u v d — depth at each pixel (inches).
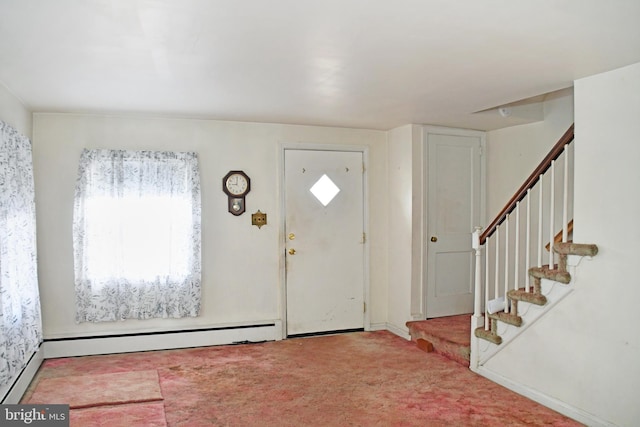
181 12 75.4
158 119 169.8
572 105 165.8
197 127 174.4
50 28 82.0
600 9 74.3
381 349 171.9
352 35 86.2
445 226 190.4
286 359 160.9
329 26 81.7
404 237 187.8
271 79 116.6
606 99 109.6
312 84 122.1
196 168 171.5
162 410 120.4
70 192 161.6
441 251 189.8
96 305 161.5
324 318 192.4
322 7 73.7
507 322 133.2
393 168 195.8
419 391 132.7
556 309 120.3
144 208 165.6
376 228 199.5
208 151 175.8
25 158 134.3
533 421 114.0
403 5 72.9
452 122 179.3
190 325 174.4
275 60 101.0
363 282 197.8
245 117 169.6
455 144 191.3
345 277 195.0
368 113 161.8
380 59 100.6
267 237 183.8
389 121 177.8
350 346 175.8
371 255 198.7
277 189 184.5
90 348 163.8
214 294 177.5
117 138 165.6
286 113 161.8
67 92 129.7
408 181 184.5
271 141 183.6
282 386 136.7
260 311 183.6
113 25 81.0
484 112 167.0
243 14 76.2
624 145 105.4
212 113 161.8
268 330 182.9
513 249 187.2
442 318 188.1
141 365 154.2
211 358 161.8
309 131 188.5
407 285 185.9
